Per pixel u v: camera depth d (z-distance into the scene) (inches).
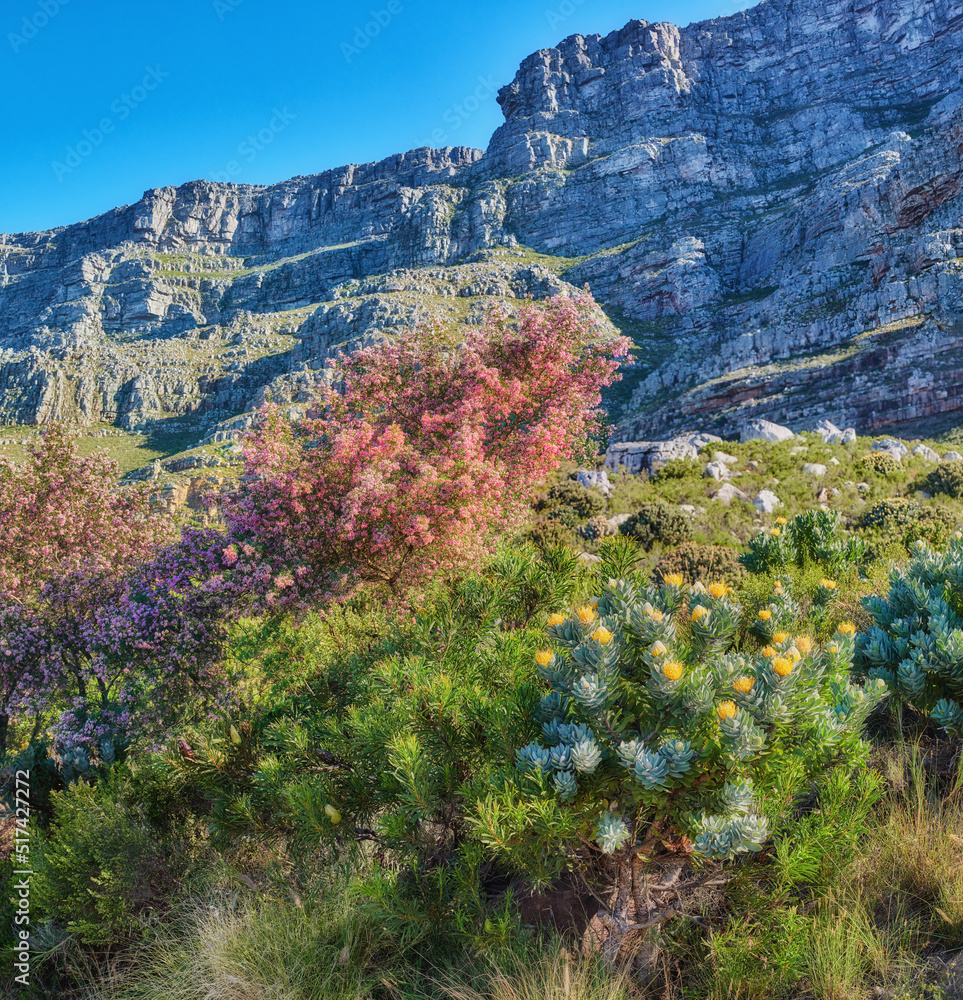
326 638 249.9
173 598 280.8
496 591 167.0
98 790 187.9
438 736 116.9
